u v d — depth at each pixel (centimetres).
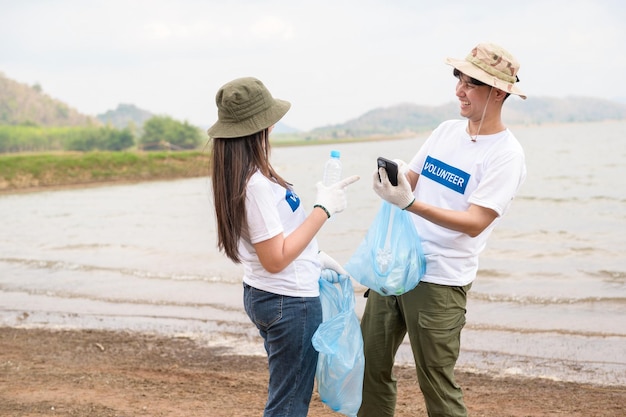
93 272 1088
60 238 1586
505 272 973
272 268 276
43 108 18812
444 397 341
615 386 541
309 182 3584
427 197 341
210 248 1318
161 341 703
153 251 1305
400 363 619
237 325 754
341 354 302
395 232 331
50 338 721
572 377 565
